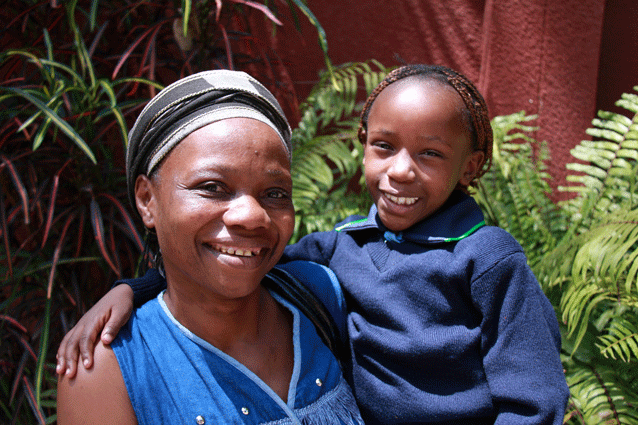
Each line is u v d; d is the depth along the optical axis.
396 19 2.80
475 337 1.12
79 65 2.14
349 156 2.40
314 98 2.64
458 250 1.16
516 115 2.45
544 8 2.59
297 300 1.12
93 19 1.80
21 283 2.05
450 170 1.17
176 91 0.90
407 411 1.12
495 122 2.46
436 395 1.12
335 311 1.21
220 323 0.94
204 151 0.85
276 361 1.01
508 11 2.61
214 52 2.22
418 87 1.17
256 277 0.88
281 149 0.91
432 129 1.14
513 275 1.10
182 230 0.85
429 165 1.16
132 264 2.06
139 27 2.13
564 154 2.70
